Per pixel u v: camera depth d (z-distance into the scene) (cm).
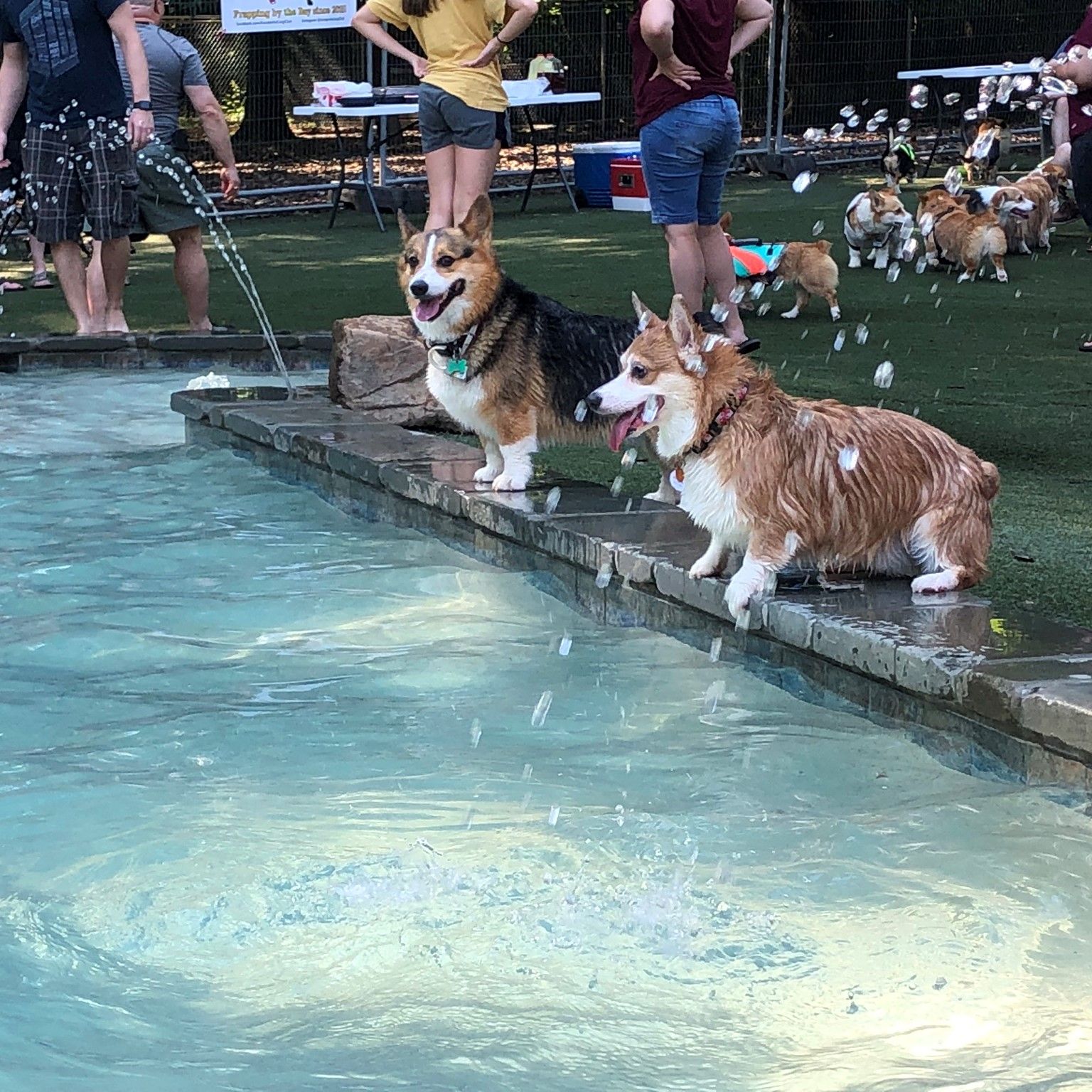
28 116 793
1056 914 234
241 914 238
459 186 798
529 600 416
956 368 716
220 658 362
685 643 372
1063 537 422
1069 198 1316
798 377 695
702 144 637
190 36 1786
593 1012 210
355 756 302
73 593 415
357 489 517
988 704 287
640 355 337
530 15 764
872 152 1878
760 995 213
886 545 349
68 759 301
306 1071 196
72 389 755
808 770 294
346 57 1822
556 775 291
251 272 1125
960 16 1972
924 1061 196
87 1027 206
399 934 231
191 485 550
